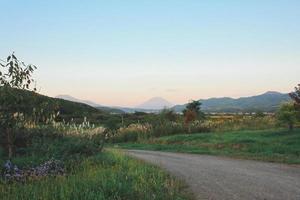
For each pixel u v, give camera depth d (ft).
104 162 53.83
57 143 63.31
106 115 257.75
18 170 43.50
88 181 37.45
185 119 161.38
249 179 49.75
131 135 135.85
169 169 58.54
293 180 49.06
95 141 71.82
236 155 81.71
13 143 59.98
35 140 61.98
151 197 35.55
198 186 44.78
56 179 39.55
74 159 54.08
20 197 33.14
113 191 34.68
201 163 67.77
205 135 118.62
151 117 162.71
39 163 50.98
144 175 44.16
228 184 46.16
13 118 55.26
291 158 72.28
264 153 81.00
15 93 54.75
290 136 98.48
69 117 168.55
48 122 69.15
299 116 107.34
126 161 55.77
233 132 121.80
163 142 119.34
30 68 55.67
